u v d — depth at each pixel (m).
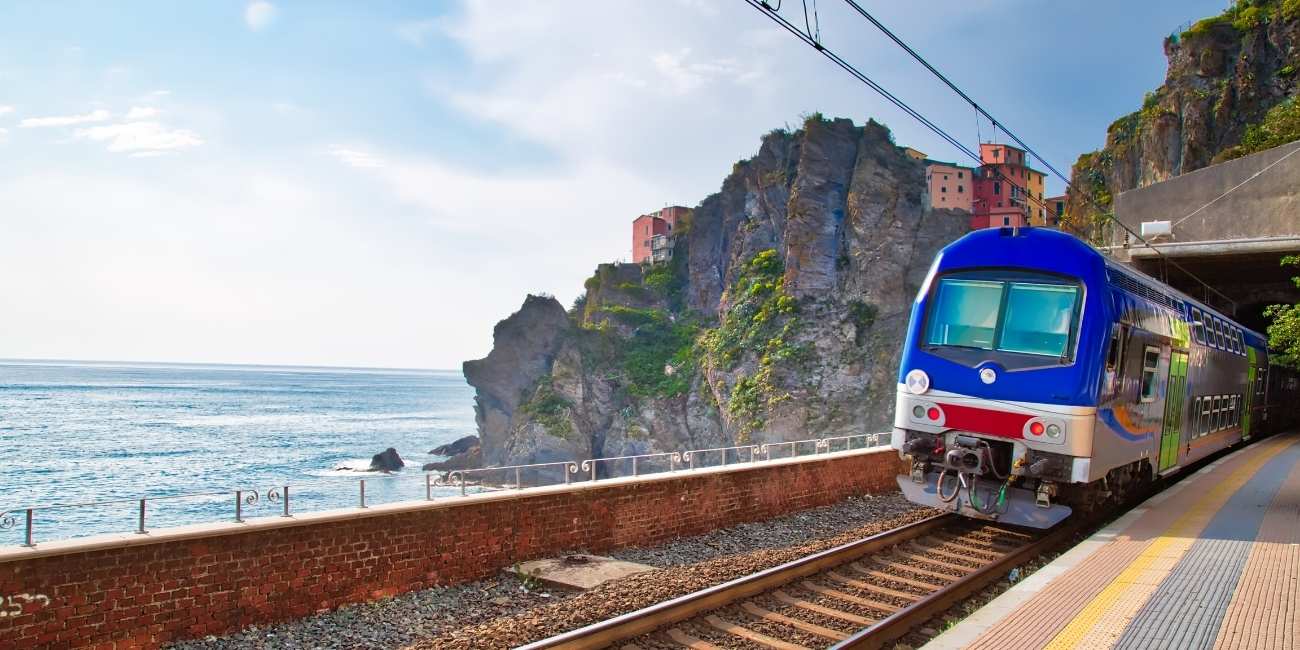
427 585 12.60
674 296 122.19
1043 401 12.53
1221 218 31.44
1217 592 8.26
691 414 97.31
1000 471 13.02
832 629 9.21
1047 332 12.87
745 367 92.62
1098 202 72.62
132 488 67.00
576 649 8.28
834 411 84.81
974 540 14.12
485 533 13.34
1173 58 69.56
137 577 9.87
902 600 10.41
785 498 18.34
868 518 18.02
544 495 14.14
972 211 93.25
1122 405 13.62
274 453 101.81
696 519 16.48
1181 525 11.95
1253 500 14.30
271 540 11.00
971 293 13.74
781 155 109.69
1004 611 7.63
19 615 9.00
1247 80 61.78
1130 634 6.96
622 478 15.42
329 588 11.54
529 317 104.44
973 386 13.15
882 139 97.44
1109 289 13.25
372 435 133.12
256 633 10.68
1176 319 17.12
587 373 102.69
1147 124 67.75
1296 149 29.12
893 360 85.44
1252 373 27.27
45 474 74.00
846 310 90.88
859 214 93.00
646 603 10.33
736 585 10.04
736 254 108.00
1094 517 15.68
